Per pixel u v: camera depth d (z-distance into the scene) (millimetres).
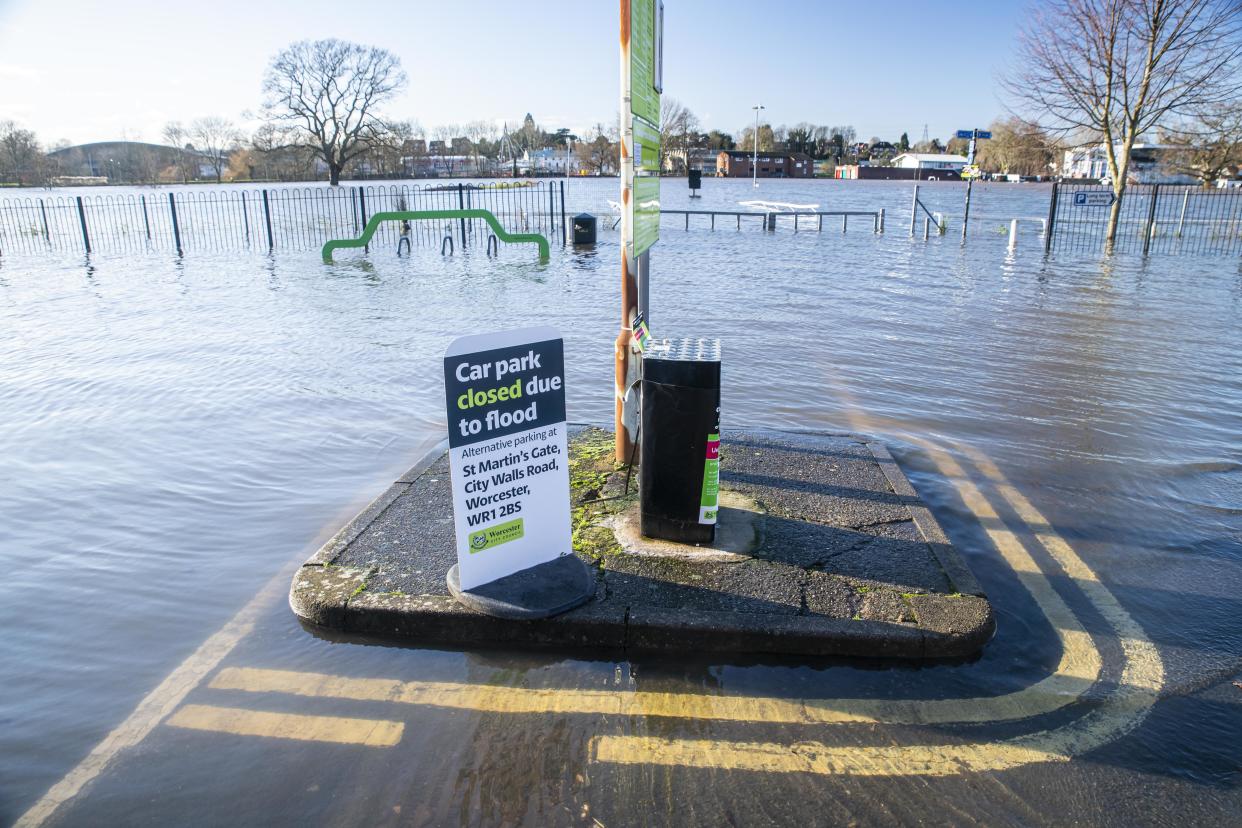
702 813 2553
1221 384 8109
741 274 17266
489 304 13195
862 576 3891
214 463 5953
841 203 51344
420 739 2906
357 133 71000
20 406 7367
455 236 27781
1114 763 2793
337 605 3596
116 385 8070
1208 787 2684
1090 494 5324
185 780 2705
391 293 14516
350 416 7098
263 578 4184
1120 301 13242
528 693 3184
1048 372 8609
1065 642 3568
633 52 4434
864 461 5508
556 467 3875
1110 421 6926
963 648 3410
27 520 4938
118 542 4629
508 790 2652
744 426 6637
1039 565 4320
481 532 3668
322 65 68062
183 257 21109
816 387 8031
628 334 5113
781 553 4125
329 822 2516
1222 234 25562
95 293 14469
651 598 3658
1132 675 3316
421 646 3523
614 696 3162
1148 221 20438
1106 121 21297
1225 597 3980
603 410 7207
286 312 12422
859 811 2568
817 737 2920
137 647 3541
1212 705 3117
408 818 2529
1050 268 17906
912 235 27125
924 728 2973
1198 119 22344
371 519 4512
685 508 4180
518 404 3691
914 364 8984
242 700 3139
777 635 3402
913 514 4629
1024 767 2773
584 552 4145
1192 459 5992
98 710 3090
